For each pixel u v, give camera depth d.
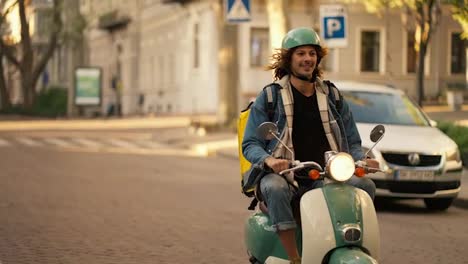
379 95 19.23
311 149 8.24
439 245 13.51
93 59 92.00
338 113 8.39
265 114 8.30
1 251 12.28
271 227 8.53
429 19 30.05
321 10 24.06
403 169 17.16
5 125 53.47
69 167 26.05
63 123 56.41
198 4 63.25
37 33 82.06
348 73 60.66
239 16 30.94
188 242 13.21
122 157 30.55
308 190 8.12
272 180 8.05
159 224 15.01
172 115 68.31
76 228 14.45
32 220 15.26
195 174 24.80
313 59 8.16
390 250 13.00
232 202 18.33
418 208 18.41
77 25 70.50
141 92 77.50
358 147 8.55
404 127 18.34
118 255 12.10
